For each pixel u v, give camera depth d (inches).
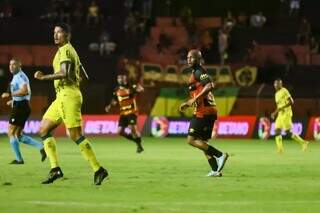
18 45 5738.2
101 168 1747.0
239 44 5723.4
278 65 5452.8
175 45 5674.2
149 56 5629.9
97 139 4626.0
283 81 5403.5
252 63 5521.7
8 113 5068.9
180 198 1512.1
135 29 5816.9
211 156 2053.4
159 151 3388.3
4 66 5236.2
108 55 5521.7
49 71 5315.0
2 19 5940.0
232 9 6087.6
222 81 5369.1
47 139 1784.0
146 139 4682.6
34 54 5649.6
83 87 5118.1
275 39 5723.4
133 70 5393.7
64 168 2295.8
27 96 2522.1
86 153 1733.5
